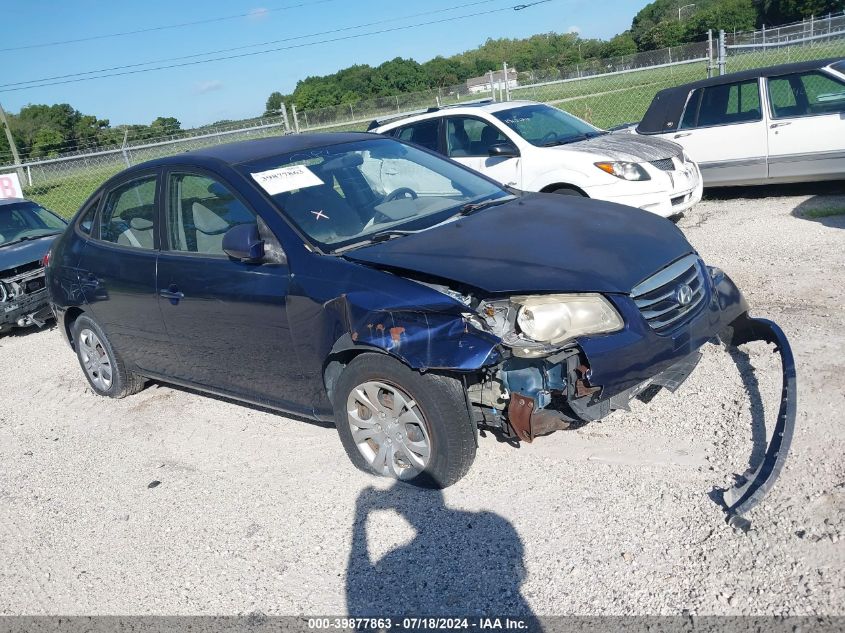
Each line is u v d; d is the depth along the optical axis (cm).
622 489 362
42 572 379
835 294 566
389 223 432
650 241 392
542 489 373
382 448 391
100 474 475
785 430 353
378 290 367
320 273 392
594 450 400
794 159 903
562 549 328
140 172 515
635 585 299
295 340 409
